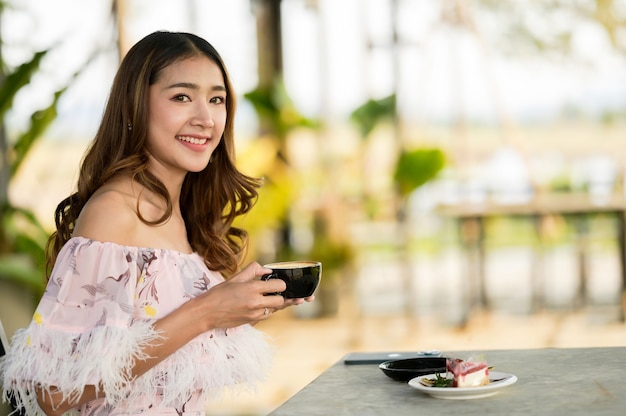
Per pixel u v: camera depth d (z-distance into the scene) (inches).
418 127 331.6
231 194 86.4
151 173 77.8
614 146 343.3
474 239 299.4
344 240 312.5
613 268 359.3
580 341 244.4
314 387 70.7
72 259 71.4
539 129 350.3
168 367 72.6
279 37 331.3
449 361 65.7
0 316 203.5
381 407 62.8
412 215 326.0
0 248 213.3
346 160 316.2
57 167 296.0
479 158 340.5
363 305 329.7
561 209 274.4
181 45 77.7
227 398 201.6
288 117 295.0
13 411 71.2
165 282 74.5
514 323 279.0
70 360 68.4
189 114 76.8
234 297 69.6
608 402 60.5
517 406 60.6
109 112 78.2
